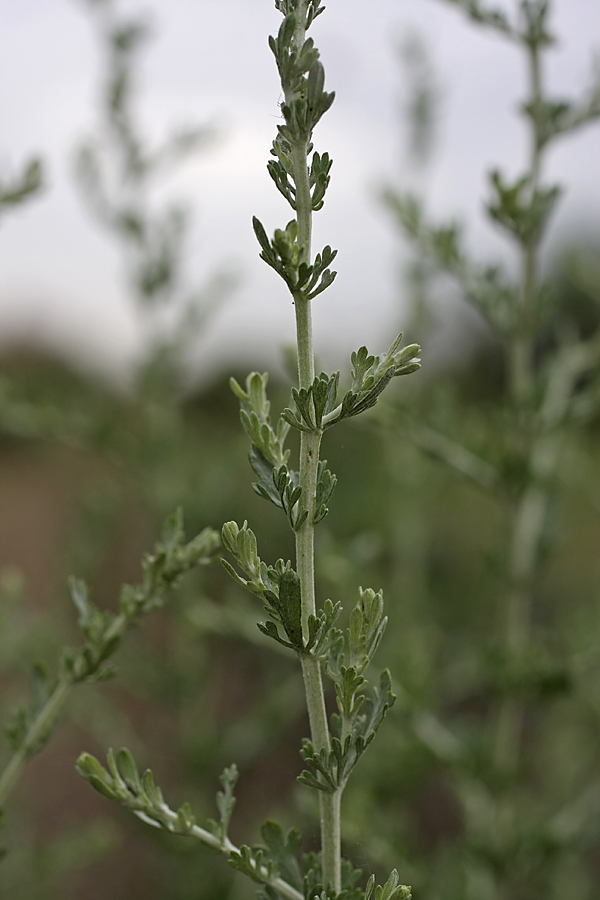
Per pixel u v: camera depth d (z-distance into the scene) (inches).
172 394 144.0
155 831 125.0
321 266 35.6
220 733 140.6
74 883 154.3
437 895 103.8
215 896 126.4
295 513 38.3
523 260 95.5
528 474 96.9
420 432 97.8
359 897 41.6
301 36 35.6
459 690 136.1
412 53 154.3
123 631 56.2
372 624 39.4
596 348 104.5
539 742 156.9
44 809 164.7
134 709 181.6
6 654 102.9
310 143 36.7
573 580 194.9
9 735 56.6
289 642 37.7
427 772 118.9
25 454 380.8
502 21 89.7
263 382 40.4
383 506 165.9
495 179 89.2
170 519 57.2
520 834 101.2
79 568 149.6
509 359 101.5
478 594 156.6
